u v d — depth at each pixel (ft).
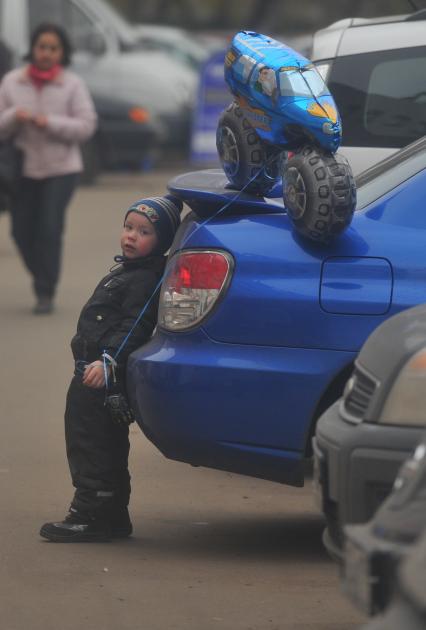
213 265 33.60
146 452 47.37
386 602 20.93
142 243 35.86
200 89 140.97
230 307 33.32
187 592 32.53
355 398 27.84
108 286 35.83
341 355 32.63
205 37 232.73
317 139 32.63
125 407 35.50
